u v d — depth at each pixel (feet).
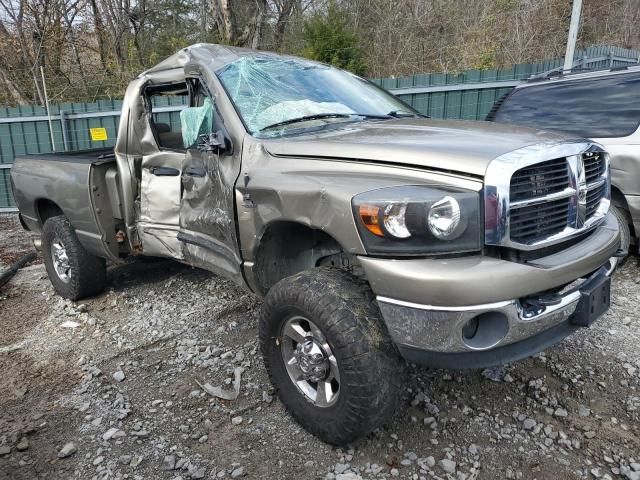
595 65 30.99
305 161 9.04
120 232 14.78
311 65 12.80
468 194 7.31
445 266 7.14
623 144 15.52
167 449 9.05
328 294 8.16
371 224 7.44
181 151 12.75
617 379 10.44
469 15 48.60
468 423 9.30
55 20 53.42
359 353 7.75
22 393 11.05
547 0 46.44
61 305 16.03
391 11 50.19
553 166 8.11
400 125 10.25
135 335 13.56
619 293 14.62
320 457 8.64
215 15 42.98
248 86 11.14
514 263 7.39
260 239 9.71
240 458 8.72
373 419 8.00
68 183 14.83
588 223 8.81
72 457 8.98
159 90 13.41
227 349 12.39
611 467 8.14
